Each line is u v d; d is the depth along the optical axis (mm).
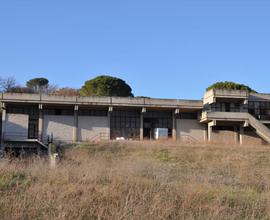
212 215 13742
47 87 98750
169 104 60219
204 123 62781
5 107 56031
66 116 58594
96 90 85625
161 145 47219
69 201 13977
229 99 62500
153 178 18000
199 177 19312
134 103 59125
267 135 60031
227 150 44906
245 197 16031
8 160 18516
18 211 13094
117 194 14742
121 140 52875
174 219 13383
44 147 51719
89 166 18891
